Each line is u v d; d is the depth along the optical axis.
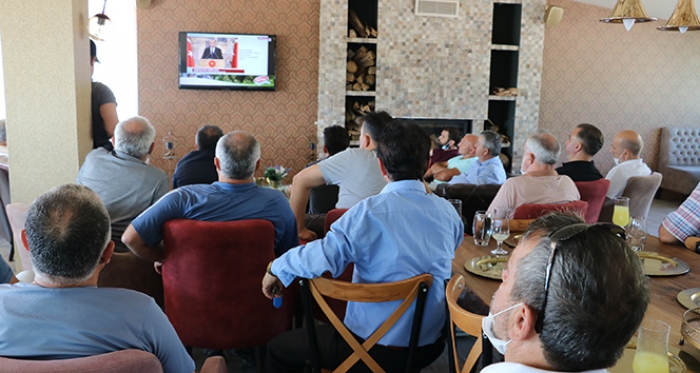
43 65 3.78
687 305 1.83
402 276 1.87
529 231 0.94
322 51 7.38
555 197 3.15
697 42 8.69
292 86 7.61
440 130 8.09
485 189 4.04
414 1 7.48
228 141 2.49
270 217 2.55
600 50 8.46
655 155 8.90
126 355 1.23
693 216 2.53
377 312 1.91
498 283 2.08
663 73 8.68
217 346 2.53
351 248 1.83
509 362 0.87
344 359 1.97
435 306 1.92
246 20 7.39
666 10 7.98
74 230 1.36
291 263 1.85
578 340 0.79
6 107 3.80
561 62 8.39
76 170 3.90
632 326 0.80
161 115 7.42
